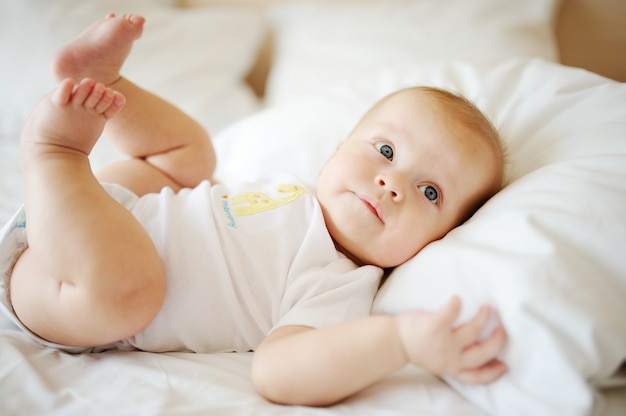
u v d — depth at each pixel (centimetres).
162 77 169
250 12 203
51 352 73
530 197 75
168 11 191
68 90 68
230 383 69
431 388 67
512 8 174
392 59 165
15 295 74
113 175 94
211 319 77
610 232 66
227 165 128
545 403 58
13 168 135
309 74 174
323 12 197
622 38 189
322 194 89
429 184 85
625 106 88
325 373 63
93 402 62
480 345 62
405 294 74
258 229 83
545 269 62
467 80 118
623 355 59
